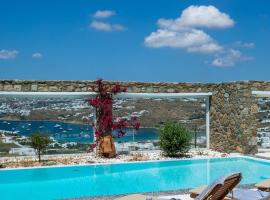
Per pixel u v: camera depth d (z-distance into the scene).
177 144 16.45
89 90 16.80
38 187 12.49
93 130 16.92
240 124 17.17
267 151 17.78
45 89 16.22
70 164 15.03
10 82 15.80
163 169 14.95
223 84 18.06
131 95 17.27
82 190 12.12
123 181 13.17
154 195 10.48
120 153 17.22
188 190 10.98
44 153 16.33
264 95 17.53
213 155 17.11
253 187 11.18
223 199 8.63
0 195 11.54
